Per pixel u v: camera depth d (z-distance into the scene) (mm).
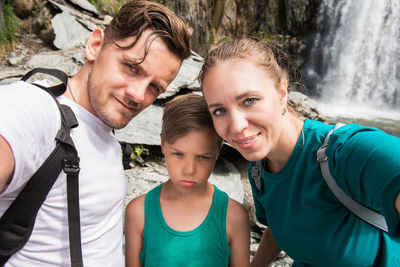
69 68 4359
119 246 1295
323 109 9438
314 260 1208
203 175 1270
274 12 10297
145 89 1117
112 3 6387
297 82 1242
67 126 988
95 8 5973
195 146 1208
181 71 4559
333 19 10391
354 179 911
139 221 1362
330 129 1114
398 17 9906
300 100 5547
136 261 1379
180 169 1252
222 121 1040
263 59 1010
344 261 1101
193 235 1301
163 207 1349
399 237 816
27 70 4211
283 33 10547
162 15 1105
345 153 943
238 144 1031
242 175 3600
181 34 1137
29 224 968
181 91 4418
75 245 1035
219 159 3689
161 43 1104
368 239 1064
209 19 9461
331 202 1085
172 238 1305
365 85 10430
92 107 1161
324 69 10641
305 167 1141
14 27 5035
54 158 951
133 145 3324
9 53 4719
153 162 3379
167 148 1262
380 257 1069
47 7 5285
